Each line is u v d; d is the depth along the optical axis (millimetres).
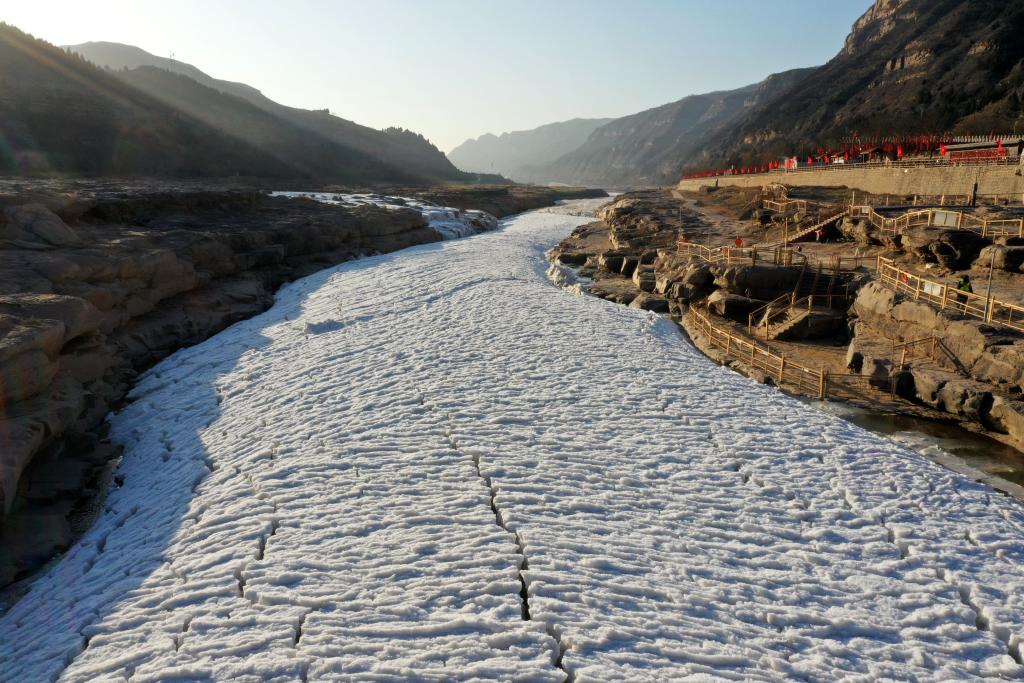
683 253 31844
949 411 16094
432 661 7043
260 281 28344
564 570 8734
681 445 13086
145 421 15281
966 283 18734
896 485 11609
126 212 28469
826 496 11188
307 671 6887
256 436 13414
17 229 19750
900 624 8055
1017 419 14297
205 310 23734
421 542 9273
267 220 35531
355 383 16328
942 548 9688
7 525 10375
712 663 7211
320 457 12102
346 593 8188
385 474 11414
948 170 38031
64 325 13789
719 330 22062
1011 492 12195
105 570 9312
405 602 8023
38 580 9477
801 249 30188
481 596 8141
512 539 9391
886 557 9469
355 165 148500
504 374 16984
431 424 13656
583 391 15930
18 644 7977
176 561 9141
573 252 40531
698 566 9031
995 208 26344
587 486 11164
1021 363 14812
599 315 23750
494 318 22641
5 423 11156
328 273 31719
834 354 20859
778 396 16453
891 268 21125
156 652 7301
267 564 8812
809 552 9516
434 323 22016
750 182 70875
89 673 7086
